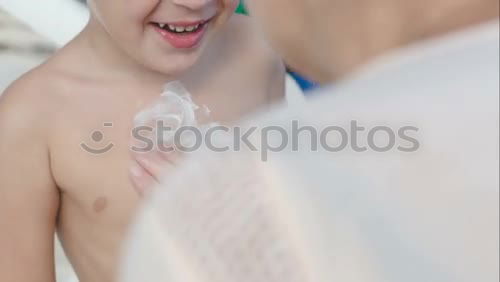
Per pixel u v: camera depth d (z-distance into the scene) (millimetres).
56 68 2102
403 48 571
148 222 647
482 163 480
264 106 2256
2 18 3580
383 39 572
